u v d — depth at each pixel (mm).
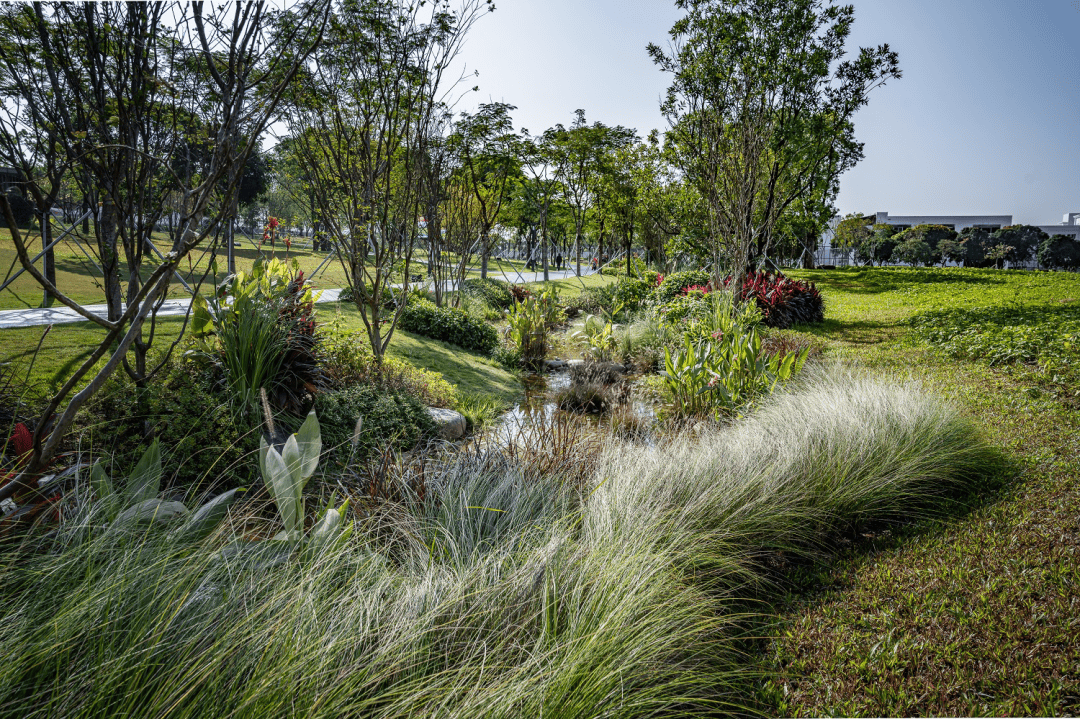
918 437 4801
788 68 17000
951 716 2359
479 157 14836
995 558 3410
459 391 8430
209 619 2094
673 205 25188
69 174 4227
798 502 4043
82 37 3693
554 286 26688
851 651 2809
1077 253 44656
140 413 4336
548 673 2145
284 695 1837
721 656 2834
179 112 4137
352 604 2383
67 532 2584
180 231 3234
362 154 7203
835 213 23484
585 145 28641
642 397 9102
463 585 2627
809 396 5891
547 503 3777
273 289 6230
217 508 2982
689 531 3557
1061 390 6590
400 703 1944
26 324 8281
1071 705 2328
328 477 4570
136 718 1733
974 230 49781
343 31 6426
